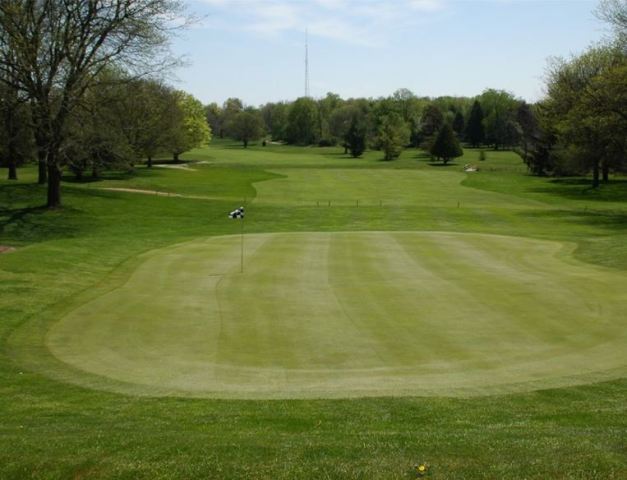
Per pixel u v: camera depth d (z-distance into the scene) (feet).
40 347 46.68
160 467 24.00
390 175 270.05
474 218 144.97
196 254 84.84
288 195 196.24
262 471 23.50
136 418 32.76
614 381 38.68
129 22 128.26
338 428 30.76
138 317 53.98
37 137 135.23
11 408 34.63
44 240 112.57
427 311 54.70
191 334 49.11
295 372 40.81
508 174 300.40
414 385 38.29
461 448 25.64
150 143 273.33
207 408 34.47
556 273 71.51
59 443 27.17
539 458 24.23
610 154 207.62
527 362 42.27
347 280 67.46
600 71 209.15
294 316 53.62
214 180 240.12
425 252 85.92
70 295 62.34
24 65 120.57
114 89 142.00
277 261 78.64
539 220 144.25
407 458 24.57
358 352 44.50
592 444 25.88
